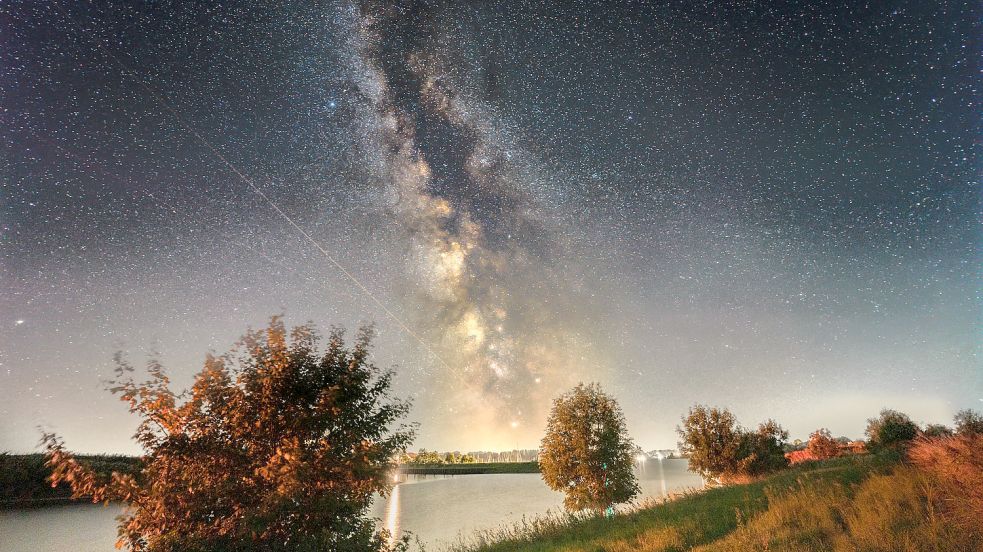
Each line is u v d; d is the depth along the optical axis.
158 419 8.56
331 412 9.16
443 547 24.27
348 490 9.14
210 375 8.92
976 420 16.53
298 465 8.14
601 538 12.63
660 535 10.95
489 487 87.19
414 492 86.06
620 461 21.86
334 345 10.09
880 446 30.50
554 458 23.12
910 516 8.46
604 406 22.67
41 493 48.09
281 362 9.05
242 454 8.68
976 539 7.16
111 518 45.03
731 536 9.82
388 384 10.16
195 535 7.91
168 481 8.27
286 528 8.48
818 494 11.68
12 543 35.59
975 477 8.63
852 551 7.48
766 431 29.88
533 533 16.44
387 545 9.80
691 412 30.69
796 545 8.27
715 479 28.98
